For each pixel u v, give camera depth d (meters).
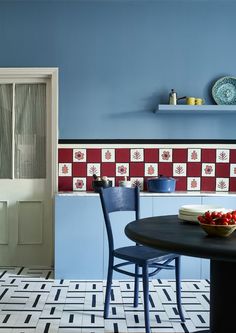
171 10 4.14
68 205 3.76
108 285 2.89
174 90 4.16
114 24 4.13
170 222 2.43
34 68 4.09
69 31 4.12
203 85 4.16
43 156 4.21
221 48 4.16
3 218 4.21
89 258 3.77
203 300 3.25
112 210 2.96
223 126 4.19
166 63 4.15
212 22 4.15
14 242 4.20
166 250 1.82
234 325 2.18
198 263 3.79
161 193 3.82
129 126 4.16
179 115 4.18
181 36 4.15
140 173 4.18
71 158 4.16
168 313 2.98
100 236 3.77
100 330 2.69
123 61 4.15
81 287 3.54
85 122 4.16
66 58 4.12
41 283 3.63
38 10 4.10
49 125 4.20
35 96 4.21
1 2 4.09
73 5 4.11
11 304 3.12
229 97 4.12
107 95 4.15
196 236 1.97
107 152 4.17
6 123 4.22
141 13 4.13
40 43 4.11
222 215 2.00
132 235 2.09
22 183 4.20
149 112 4.17
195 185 4.19
